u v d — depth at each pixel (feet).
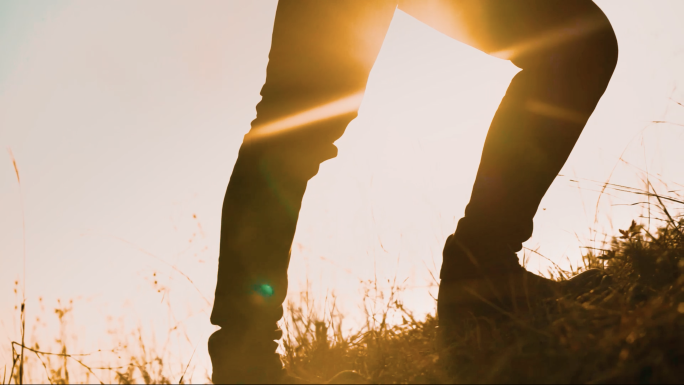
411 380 3.95
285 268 4.07
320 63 4.15
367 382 3.96
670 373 2.96
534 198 4.55
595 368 3.29
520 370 3.57
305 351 5.22
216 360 3.85
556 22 4.38
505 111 4.62
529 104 4.51
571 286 5.06
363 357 4.76
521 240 4.61
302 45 4.15
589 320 3.95
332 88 4.18
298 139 4.09
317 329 5.26
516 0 4.40
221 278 3.97
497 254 4.49
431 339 4.69
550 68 4.46
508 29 4.53
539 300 4.55
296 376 4.27
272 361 3.90
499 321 4.42
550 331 3.86
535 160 4.48
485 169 4.62
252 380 3.77
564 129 4.46
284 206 4.02
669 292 4.10
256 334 3.87
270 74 4.21
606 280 5.08
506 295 4.44
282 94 4.14
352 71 4.26
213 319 3.93
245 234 3.95
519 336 3.99
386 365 4.34
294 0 4.19
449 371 3.95
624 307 3.95
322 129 4.17
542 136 4.46
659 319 3.39
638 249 5.21
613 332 3.57
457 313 4.55
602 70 4.41
